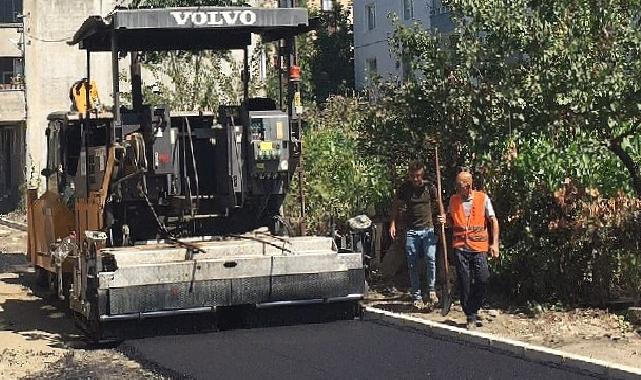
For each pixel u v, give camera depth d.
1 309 13.77
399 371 8.91
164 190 11.70
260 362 9.38
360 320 11.62
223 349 10.04
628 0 12.04
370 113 13.65
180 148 11.96
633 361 9.08
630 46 11.84
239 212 12.42
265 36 12.99
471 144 12.22
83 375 9.38
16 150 40.16
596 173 12.21
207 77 21.02
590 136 11.93
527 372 8.81
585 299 11.66
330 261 11.23
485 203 10.77
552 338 10.13
